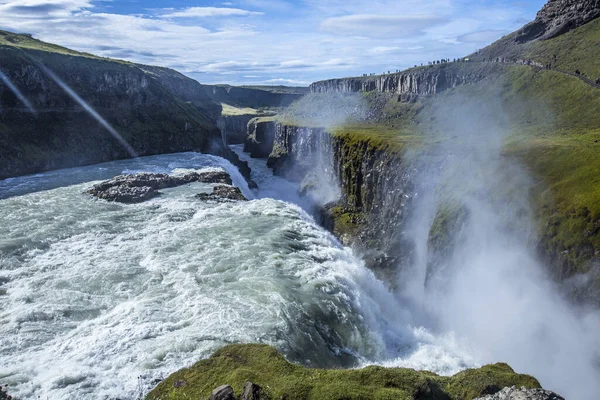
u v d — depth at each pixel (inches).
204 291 1576.0
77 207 2699.3
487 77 5659.5
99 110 5290.4
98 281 1651.1
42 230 2218.3
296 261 1876.2
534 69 4955.7
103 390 1026.7
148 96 6023.6
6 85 4345.5
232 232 2235.5
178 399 964.6
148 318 1374.3
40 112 4618.6
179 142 5826.8
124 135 5260.8
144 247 2018.9
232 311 1428.4
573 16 5826.8
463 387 1037.8
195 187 3319.4
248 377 1004.6
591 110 3555.6
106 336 1267.2
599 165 2042.3
